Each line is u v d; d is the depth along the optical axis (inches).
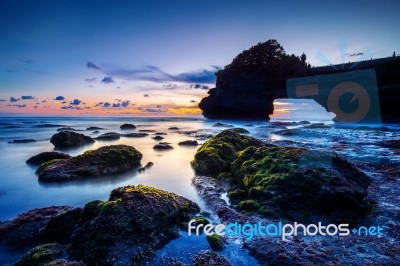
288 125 2240.4
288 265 232.4
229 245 269.9
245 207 355.9
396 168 562.6
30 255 247.3
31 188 493.4
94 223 268.1
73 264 227.3
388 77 2448.3
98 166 573.6
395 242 269.7
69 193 468.4
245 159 506.6
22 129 1977.1
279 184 361.4
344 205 327.6
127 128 1982.0
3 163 751.1
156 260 246.2
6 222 328.2
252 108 3373.5
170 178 551.8
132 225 270.8
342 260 237.3
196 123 2883.9
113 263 236.5
